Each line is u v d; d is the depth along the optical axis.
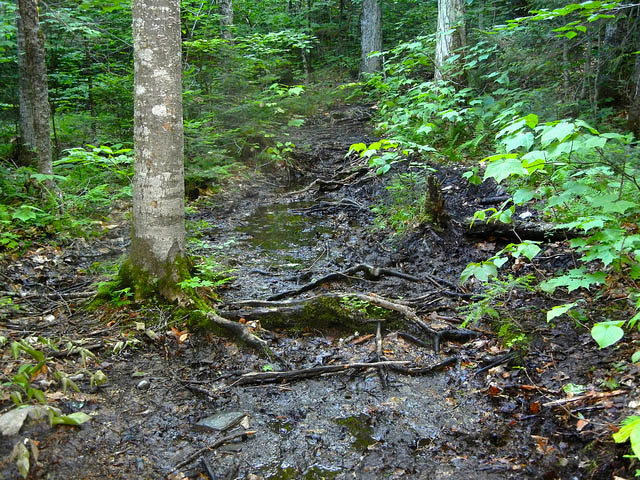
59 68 11.91
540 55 8.16
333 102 15.90
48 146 7.09
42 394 3.13
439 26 10.73
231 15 14.22
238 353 4.09
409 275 5.52
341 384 3.80
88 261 6.04
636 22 7.66
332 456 3.05
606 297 4.38
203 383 3.72
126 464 2.89
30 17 6.68
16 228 6.45
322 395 3.67
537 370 3.73
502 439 3.13
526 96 8.39
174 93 4.38
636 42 7.96
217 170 9.19
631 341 3.72
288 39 12.69
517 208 6.59
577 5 5.28
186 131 9.13
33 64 6.80
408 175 7.80
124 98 9.16
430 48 11.41
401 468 2.94
